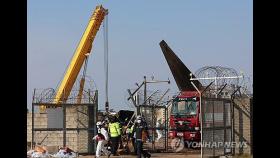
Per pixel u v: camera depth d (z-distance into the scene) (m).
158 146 27.34
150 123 24.27
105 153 21.42
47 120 21.06
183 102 27.20
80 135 21.67
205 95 20.16
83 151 21.62
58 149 20.94
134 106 22.78
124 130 23.30
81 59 31.64
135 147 21.44
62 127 21.12
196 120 26.55
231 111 19.75
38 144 21.86
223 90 20.34
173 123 27.25
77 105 21.52
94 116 21.53
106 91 29.11
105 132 20.09
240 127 19.61
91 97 21.62
